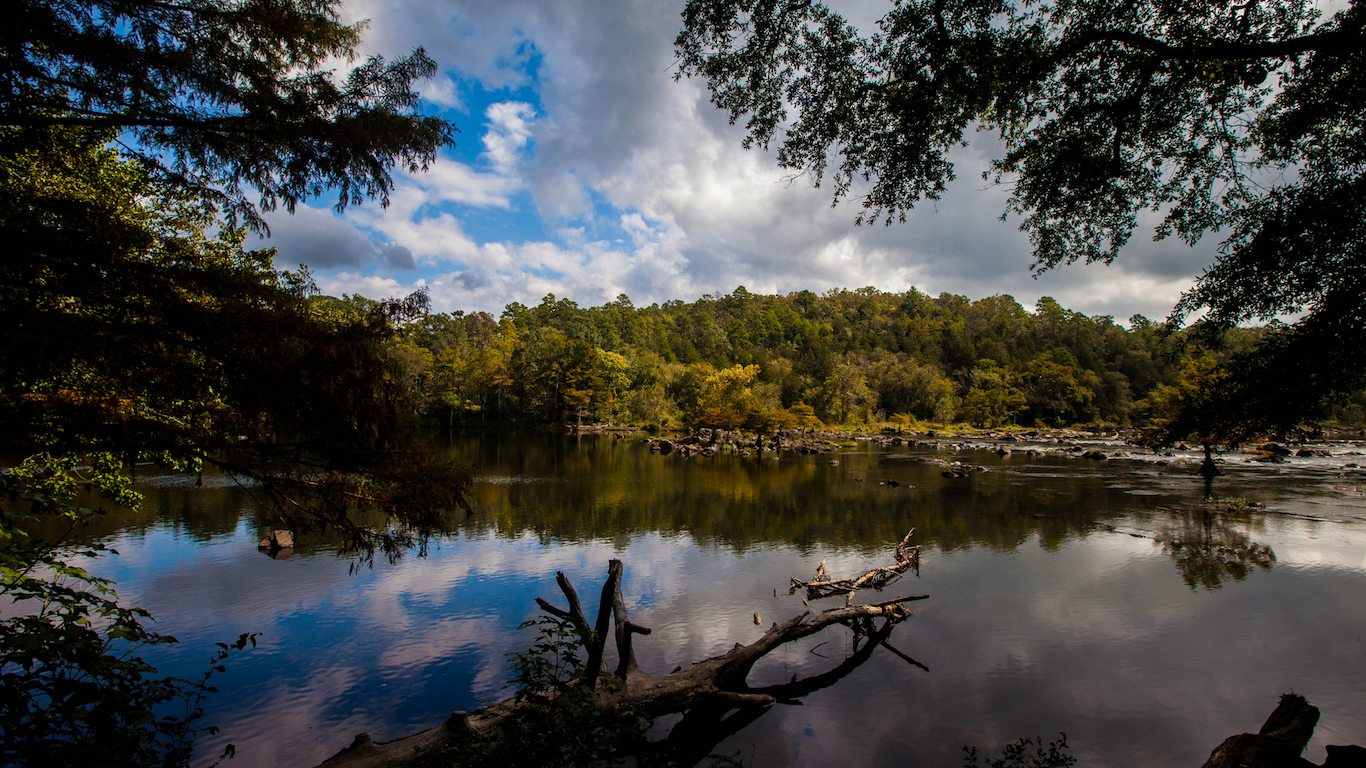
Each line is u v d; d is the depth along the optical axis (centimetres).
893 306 14488
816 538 1605
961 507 2044
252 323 314
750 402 4622
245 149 373
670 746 661
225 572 1262
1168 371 8812
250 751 633
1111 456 3875
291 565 1316
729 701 704
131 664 359
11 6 265
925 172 719
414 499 365
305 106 352
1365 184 559
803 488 2503
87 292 287
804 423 5988
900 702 748
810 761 626
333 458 357
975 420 7894
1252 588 1153
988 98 676
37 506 362
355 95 381
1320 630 948
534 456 3872
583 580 1232
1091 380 8238
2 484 349
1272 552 1410
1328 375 588
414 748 558
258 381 311
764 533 1667
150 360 305
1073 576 1245
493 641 925
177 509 1869
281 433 344
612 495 2319
